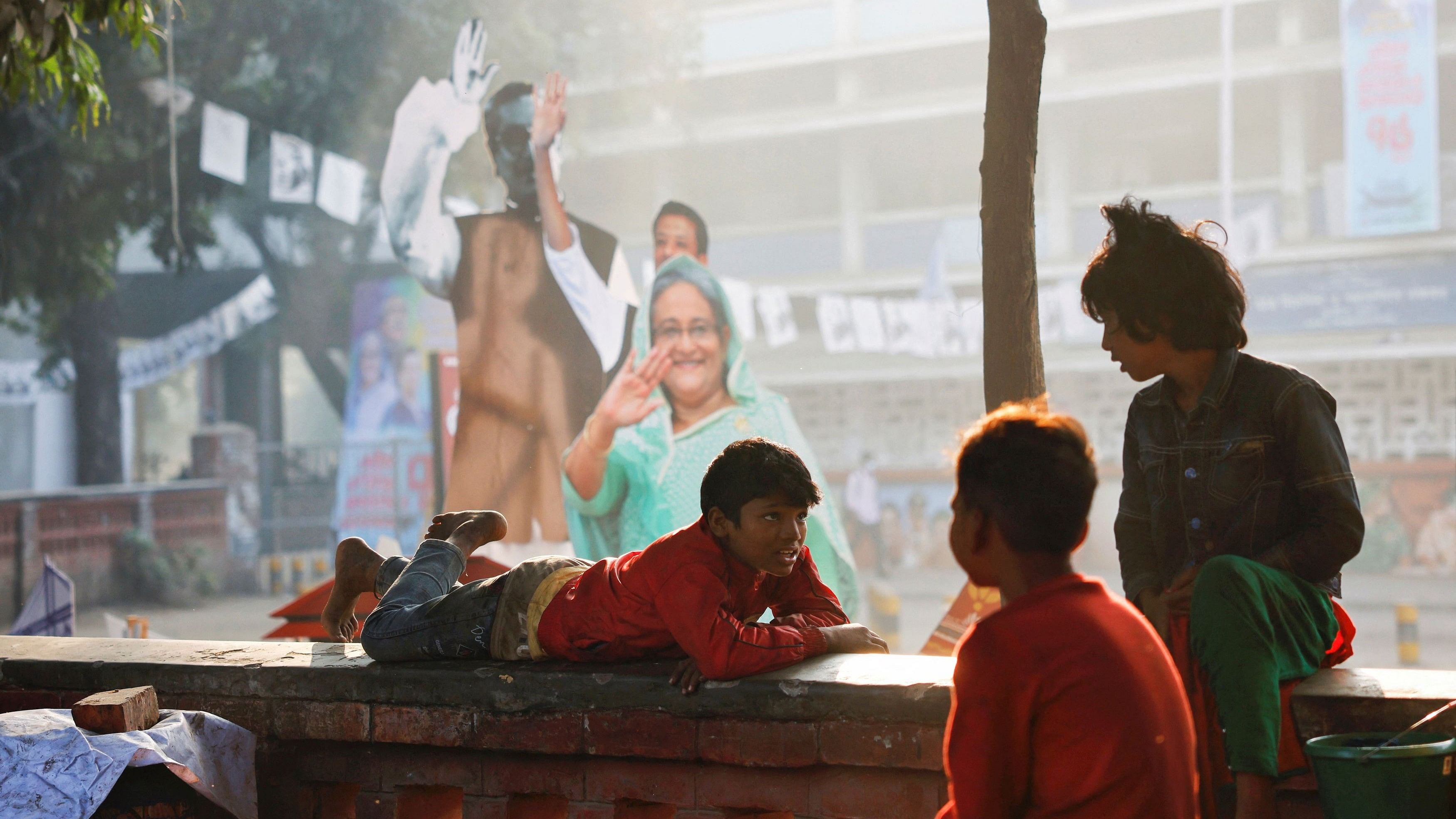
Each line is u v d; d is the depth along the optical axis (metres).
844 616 2.73
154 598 16.88
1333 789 1.82
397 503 15.16
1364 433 16.81
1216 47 17.69
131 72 13.61
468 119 8.41
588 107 14.13
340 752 2.82
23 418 24.03
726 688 2.36
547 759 2.58
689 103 16.50
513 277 8.24
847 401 19.08
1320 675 2.13
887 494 18.44
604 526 8.05
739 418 7.90
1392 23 13.44
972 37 18.05
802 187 20.66
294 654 3.02
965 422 18.52
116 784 2.66
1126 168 19.25
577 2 12.48
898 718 2.20
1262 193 17.00
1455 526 16.08
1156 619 2.16
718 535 2.41
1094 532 17.05
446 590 2.96
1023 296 3.00
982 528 1.65
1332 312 16.17
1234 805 1.99
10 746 2.51
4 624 15.03
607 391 8.05
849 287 18.88
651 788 2.46
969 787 1.54
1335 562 2.00
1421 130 13.32
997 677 1.54
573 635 2.59
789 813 2.36
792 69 19.11
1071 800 1.52
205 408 25.09
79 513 16.31
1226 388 2.12
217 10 12.34
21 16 4.46
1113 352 2.19
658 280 7.95
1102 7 17.61
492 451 8.23
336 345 19.94
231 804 2.74
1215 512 2.13
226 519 18.48
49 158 13.34
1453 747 1.77
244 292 19.39
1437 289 15.67
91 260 14.77
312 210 18.00
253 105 12.69
